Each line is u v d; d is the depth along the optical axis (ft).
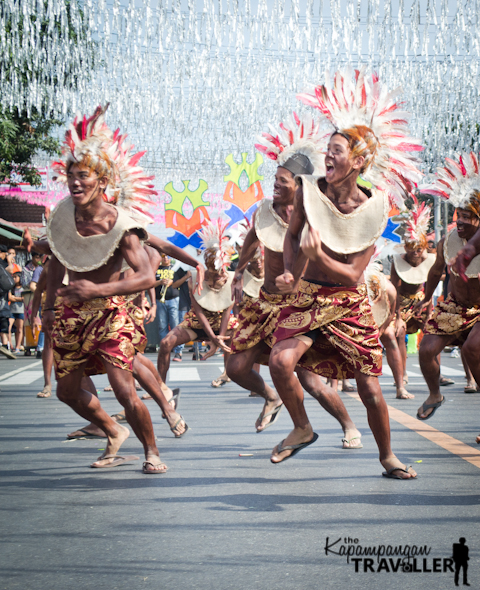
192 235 43.19
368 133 11.89
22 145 52.26
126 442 17.30
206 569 8.61
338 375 13.58
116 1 28.89
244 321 15.93
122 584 8.18
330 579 8.27
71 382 13.69
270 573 8.46
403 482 12.69
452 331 17.49
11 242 64.69
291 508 11.13
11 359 45.24
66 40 31.04
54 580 8.32
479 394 26.37
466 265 14.55
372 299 19.06
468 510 10.87
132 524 10.43
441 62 35.37
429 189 17.92
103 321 13.39
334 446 16.29
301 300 12.48
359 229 11.93
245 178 40.88
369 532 9.87
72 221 13.23
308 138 15.75
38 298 22.00
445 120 36.27
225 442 16.99
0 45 31.50
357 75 12.19
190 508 11.24
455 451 15.46
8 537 9.90
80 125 12.95
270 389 16.69
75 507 11.41
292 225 12.55
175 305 45.42
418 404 23.31
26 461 15.17
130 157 15.69
